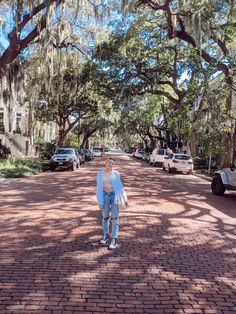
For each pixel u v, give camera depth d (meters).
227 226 10.16
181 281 5.93
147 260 6.93
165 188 18.86
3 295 5.23
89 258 6.94
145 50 28.44
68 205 12.75
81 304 5.00
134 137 110.94
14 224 9.73
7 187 18.06
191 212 12.07
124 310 4.86
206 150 26.66
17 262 6.64
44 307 4.89
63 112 43.03
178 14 20.55
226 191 18.69
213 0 20.47
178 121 38.06
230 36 23.05
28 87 31.00
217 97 24.45
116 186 7.84
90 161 50.28
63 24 22.42
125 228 9.45
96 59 28.41
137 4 20.41
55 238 8.34
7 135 44.16
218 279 6.07
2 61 20.59
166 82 29.95
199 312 4.87
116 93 31.03
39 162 31.64
